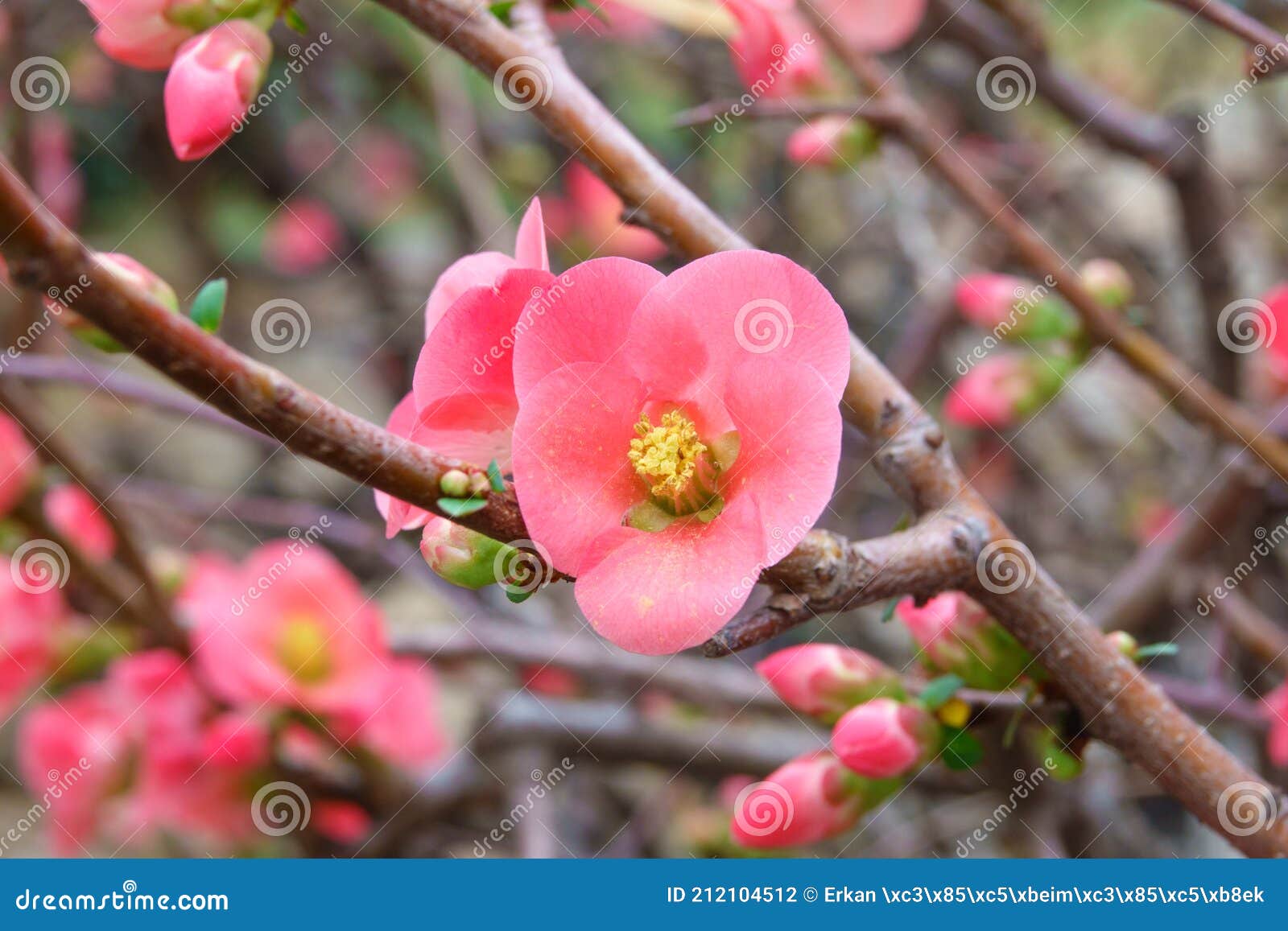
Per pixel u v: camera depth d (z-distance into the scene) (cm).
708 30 52
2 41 65
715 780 61
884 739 49
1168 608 62
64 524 57
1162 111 80
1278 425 57
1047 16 75
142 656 57
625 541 46
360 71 78
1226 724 59
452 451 47
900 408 48
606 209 75
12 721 68
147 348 45
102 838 60
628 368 46
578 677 62
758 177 79
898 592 47
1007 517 74
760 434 46
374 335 81
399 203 83
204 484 86
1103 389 78
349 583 57
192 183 81
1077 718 49
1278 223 75
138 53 49
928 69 74
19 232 45
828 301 46
